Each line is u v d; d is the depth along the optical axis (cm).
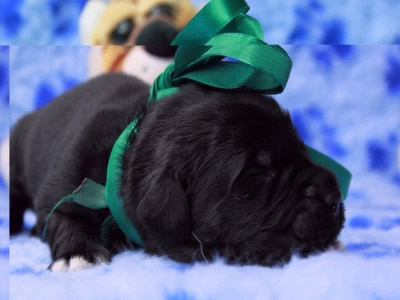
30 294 31
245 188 34
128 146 37
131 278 32
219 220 34
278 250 34
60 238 38
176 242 35
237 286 31
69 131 44
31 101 75
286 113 37
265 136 35
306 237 34
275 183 35
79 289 32
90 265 36
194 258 35
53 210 38
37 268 36
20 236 51
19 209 54
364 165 75
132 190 35
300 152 36
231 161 34
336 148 76
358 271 32
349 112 76
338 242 38
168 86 40
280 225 34
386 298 30
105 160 39
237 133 34
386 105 76
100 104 43
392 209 59
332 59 76
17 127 56
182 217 34
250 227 34
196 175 34
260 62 35
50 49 74
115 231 40
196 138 35
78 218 39
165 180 34
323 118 76
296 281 31
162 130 35
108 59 70
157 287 31
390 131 76
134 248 40
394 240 43
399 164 75
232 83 36
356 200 68
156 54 65
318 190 34
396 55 76
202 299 31
